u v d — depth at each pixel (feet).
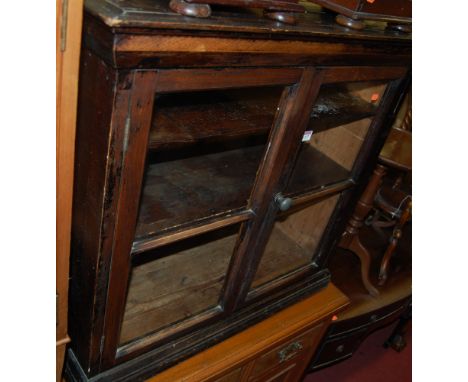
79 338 2.79
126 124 1.97
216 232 4.00
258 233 3.27
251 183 3.19
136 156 2.10
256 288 3.79
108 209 2.17
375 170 5.33
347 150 3.86
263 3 2.14
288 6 2.26
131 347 2.96
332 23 2.73
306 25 2.44
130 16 1.71
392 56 3.16
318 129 3.16
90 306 2.53
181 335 3.31
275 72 2.43
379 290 6.02
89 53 1.92
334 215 4.06
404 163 5.12
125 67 1.80
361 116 3.42
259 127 2.67
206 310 3.43
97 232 2.25
